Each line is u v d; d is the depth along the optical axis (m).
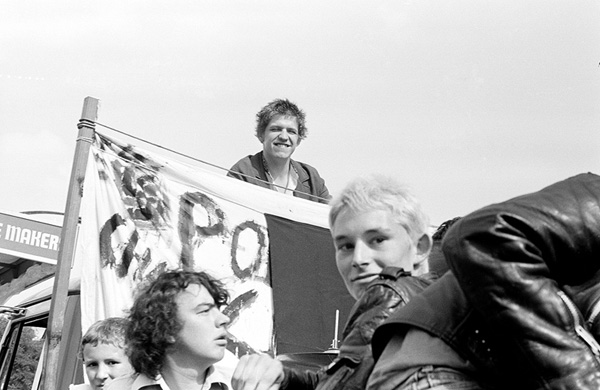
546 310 1.25
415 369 1.36
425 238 2.11
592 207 1.35
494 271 1.27
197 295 2.44
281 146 5.16
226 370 4.11
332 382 1.69
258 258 4.52
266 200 4.66
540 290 1.26
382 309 1.67
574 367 1.22
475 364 1.33
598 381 1.21
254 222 4.57
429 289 1.47
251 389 2.02
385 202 1.97
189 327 2.40
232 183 4.56
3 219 6.95
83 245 3.99
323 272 4.70
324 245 4.75
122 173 4.19
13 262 7.12
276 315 4.45
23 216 7.09
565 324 1.25
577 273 1.36
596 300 1.34
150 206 4.22
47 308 4.95
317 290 4.64
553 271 1.33
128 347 2.55
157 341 2.38
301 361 2.44
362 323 1.68
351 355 1.67
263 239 4.56
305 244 4.70
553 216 1.31
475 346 1.33
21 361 5.08
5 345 5.22
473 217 1.33
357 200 1.98
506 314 1.25
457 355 1.34
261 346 4.35
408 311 1.43
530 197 1.36
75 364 4.19
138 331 2.42
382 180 2.03
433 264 2.14
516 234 1.28
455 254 1.32
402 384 1.36
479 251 1.29
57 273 3.80
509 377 1.32
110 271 3.99
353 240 1.99
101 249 4.01
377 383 1.41
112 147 4.21
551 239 1.30
